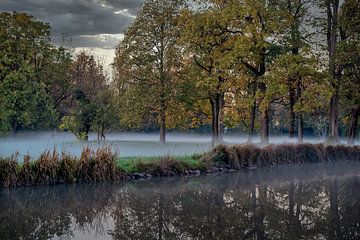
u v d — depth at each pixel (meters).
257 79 31.69
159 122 38.22
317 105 31.28
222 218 11.38
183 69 36.47
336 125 36.22
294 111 30.94
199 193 15.45
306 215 11.84
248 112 38.69
